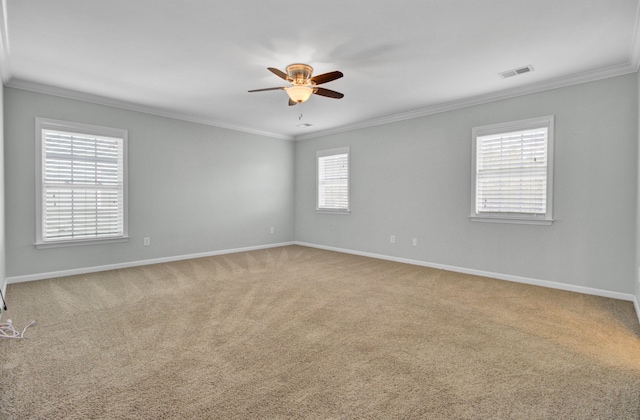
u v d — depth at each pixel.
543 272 3.96
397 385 1.88
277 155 6.89
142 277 4.29
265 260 5.46
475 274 4.53
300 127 6.30
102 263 4.66
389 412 1.64
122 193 4.78
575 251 3.73
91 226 4.52
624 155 3.42
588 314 3.01
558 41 2.90
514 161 4.17
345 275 4.46
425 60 3.29
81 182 4.43
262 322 2.80
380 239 5.67
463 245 4.65
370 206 5.80
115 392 1.79
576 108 3.69
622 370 2.05
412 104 4.77
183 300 3.37
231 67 3.47
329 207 6.56
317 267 4.95
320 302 3.33
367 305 3.25
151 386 1.85
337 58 3.24
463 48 3.04
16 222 3.95
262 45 2.99
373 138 5.73
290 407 1.67
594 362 2.15
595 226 3.60
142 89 4.16
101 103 4.54
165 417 1.59
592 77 3.56
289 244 7.16
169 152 5.29
